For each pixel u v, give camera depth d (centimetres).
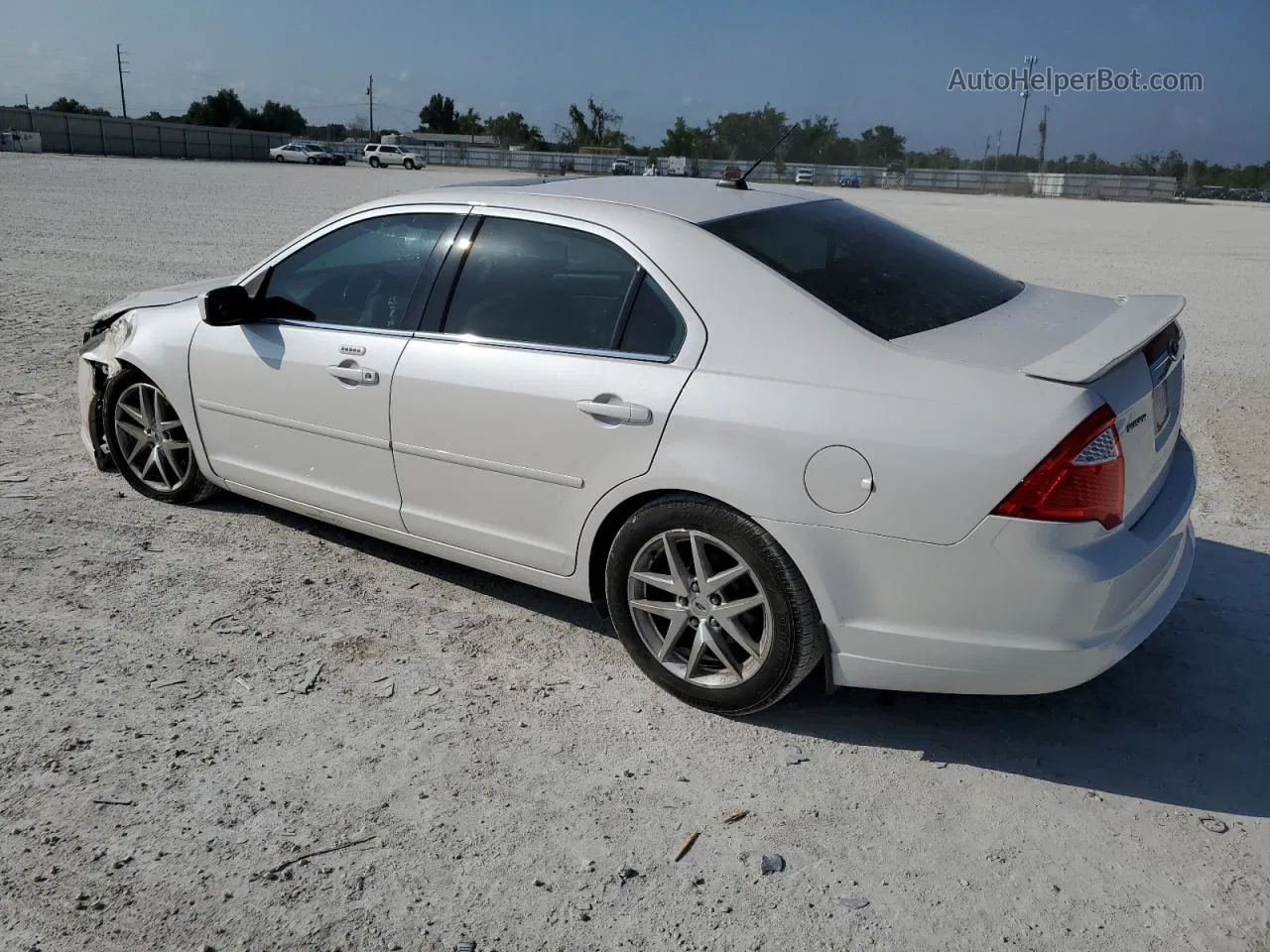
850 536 304
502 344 377
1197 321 1094
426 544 420
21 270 1248
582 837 289
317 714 345
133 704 347
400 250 416
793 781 315
